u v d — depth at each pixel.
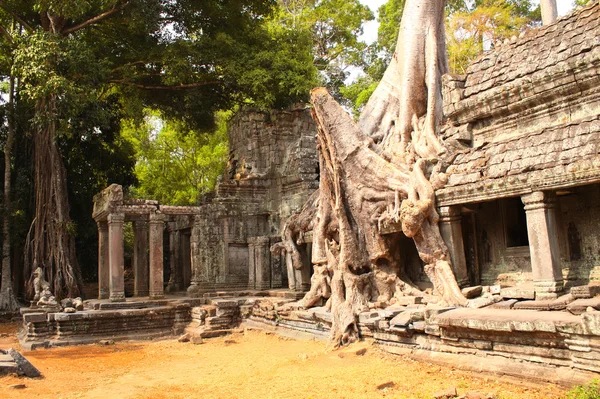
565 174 9.56
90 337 18.23
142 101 27.38
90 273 31.94
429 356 10.44
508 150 11.38
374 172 14.30
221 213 24.53
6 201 26.47
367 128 18.67
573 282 10.53
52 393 10.46
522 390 8.27
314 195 20.03
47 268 23.81
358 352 11.91
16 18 25.80
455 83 13.60
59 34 22.34
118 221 20.72
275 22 40.16
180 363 13.73
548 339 8.32
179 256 28.61
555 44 11.41
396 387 9.01
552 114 11.41
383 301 13.62
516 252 11.74
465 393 7.86
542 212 10.13
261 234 25.23
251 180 25.42
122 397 9.99
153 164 42.97
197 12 27.33
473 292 11.48
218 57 25.58
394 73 18.88
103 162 30.83
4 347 17.72
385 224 13.64
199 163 42.25
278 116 26.06
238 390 9.90
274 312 17.16
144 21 23.83
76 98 21.23
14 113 27.31
